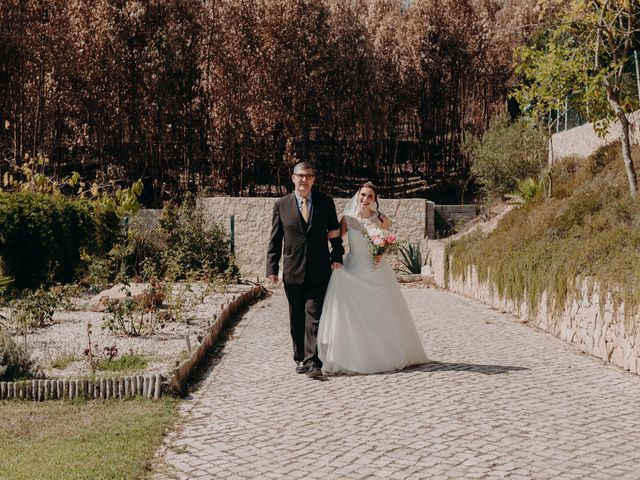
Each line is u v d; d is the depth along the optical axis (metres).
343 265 7.68
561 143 19.28
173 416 5.75
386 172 36.53
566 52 12.25
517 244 12.96
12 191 18.16
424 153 38.59
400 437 5.02
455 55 37.66
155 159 33.97
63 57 29.12
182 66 30.72
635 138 14.23
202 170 33.66
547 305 10.20
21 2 27.64
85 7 30.12
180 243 19.83
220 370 7.70
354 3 36.06
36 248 14.59
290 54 32.03
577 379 7.01
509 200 22.92
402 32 38.50
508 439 4.93
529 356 8.30
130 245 18.12
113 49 30.38
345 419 5.56
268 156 34.50
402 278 20.31
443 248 18.45
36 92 30.66
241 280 18.95
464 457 4.55
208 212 22.50
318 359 7.27
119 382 6.43
